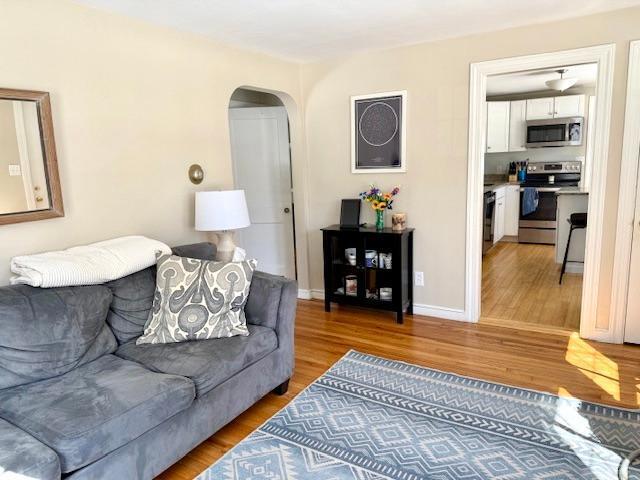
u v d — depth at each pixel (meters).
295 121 4.23
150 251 2.60
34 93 2.28
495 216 6.55
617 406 2.46
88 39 2.53
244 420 2.47
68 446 1.58
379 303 3.86
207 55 3.26
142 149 2.87
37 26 2.30
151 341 2.38
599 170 3.07
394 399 2.62
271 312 2.58
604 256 3.17
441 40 3.48
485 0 2.67
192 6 2.60
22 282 2.15
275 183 4.56
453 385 2.75
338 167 4.15
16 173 2.25
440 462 2.07
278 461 2.11
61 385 1.95
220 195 2.97
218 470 2.07
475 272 3.70
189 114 3.17
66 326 2.09
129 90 2.77
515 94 7.09
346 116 4.02
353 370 2.99
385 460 2.10
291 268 4.70
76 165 2.52
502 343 3.34
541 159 7.15
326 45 3.54
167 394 1.91
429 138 3.67
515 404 2.52
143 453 1.85
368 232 3.76
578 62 3.07
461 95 3.49
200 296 2.44
